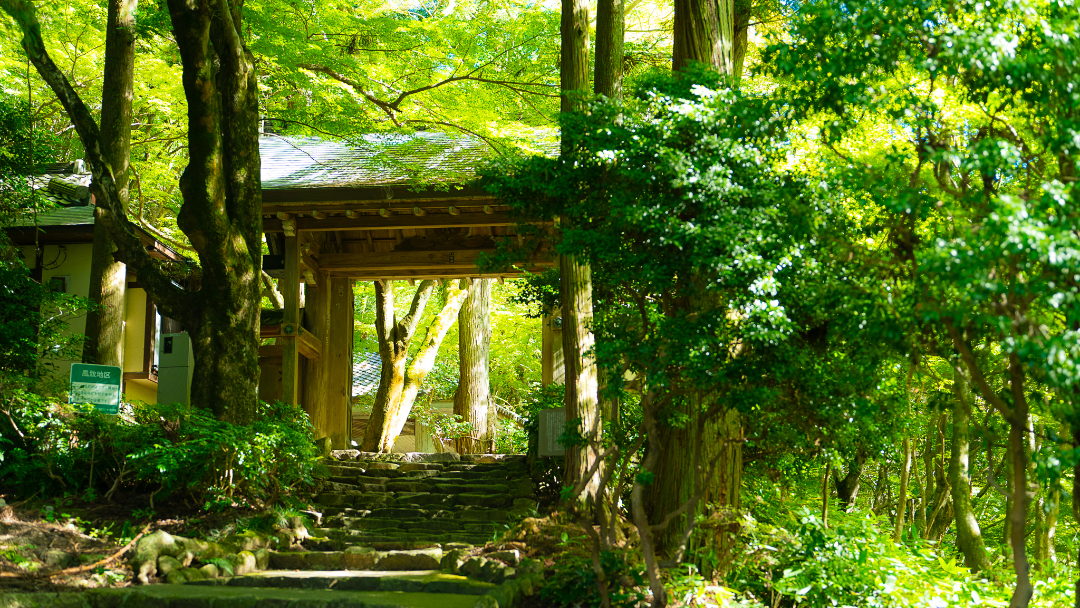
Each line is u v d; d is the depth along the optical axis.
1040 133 4.20
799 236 4.23
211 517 7.26
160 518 7.12
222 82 8.98
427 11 12.53
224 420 8.08
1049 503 4.22
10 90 12.84
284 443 7.92
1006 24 4.06
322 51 10.82
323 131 11.47
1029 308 3.63
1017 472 3.80
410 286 20.94
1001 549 7.84
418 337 20.88
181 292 8.33
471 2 11.75
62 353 9.00
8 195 8.80
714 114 4.61
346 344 12.94
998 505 10.94
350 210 11.28
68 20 11.80
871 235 4.77
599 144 4.73
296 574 6.32
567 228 5.06
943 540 9.95
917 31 4.05
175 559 6.12
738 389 4.49
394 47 11.16
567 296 7.56
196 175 7.94
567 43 7.87
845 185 4.30
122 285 9.69
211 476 7.59
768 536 6.19
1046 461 3.73
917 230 4.85
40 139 8.92
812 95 4.42
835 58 4.17
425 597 5.49
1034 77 3.62
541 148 11.13
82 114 8.00
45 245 11.89
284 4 10.90
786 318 4.25
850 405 4.59
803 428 4.95
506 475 10.22
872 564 6.03
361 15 11.84
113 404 7.59
